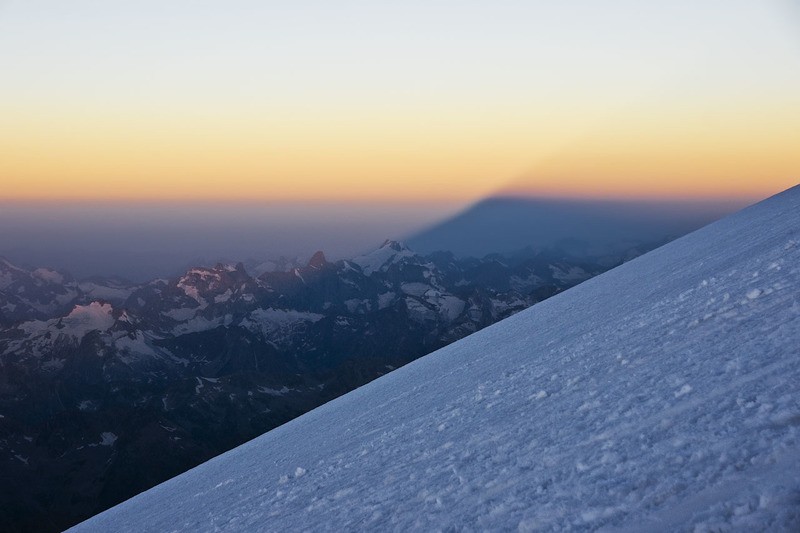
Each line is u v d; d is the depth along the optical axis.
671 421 7.91
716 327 12.82
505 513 7.46
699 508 5.41
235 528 15.35
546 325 37.41
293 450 28.91
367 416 29.50
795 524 4.57
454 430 14.93
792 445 5.70
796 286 13.05
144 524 25.89
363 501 11.78
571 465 8.08
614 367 13.44
